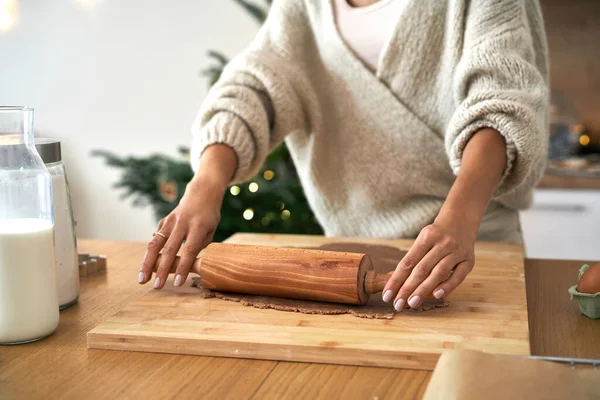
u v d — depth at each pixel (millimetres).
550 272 1059
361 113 1253
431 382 568
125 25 3352
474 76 1042
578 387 549
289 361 713
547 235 2729
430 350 688
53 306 788
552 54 3037
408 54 1183
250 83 1216
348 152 1293
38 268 763
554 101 3066
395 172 1249
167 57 3348
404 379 667
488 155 941
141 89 3396
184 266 902
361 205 1308
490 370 564
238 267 860
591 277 847
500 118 951
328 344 707
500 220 1288
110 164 2736
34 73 3459
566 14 2998
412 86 1200
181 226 946
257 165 1204
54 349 753
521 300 852
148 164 2658
